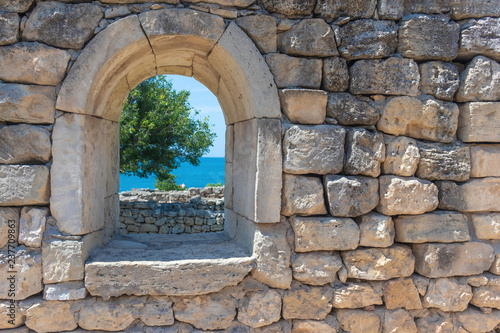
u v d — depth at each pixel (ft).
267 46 9.50
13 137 8.66
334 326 9.85
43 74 8.70
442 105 10.06
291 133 9.51
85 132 9.06
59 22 8.70
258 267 9.53
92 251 9.66
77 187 8.88
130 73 10.84
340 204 9.68
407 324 10.18
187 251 10.33
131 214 24.38
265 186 9.46
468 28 10.07
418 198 9.95
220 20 9.16
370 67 9.73
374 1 9.69
